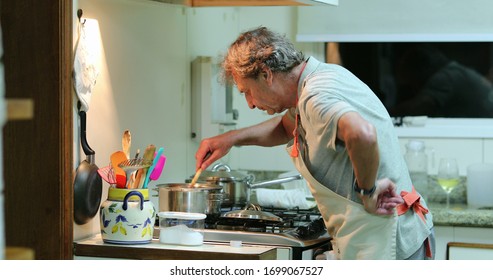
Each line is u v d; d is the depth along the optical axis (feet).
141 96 11.37
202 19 13.82
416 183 14.84
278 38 9.53
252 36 9.57
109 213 9.17
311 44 15.89
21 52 8.86
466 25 15.10
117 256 9.09
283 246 9.59
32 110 8.15
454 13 15.10
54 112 8.84
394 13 15.17
